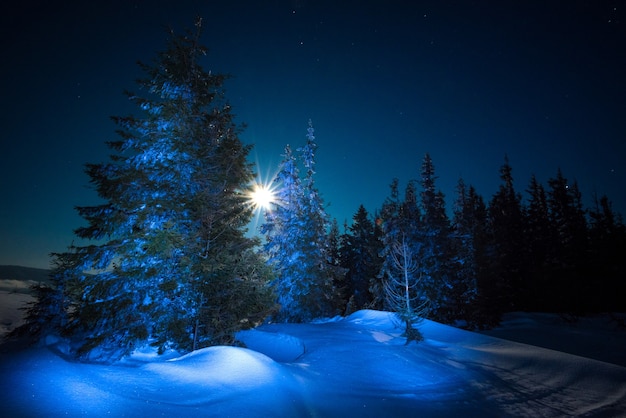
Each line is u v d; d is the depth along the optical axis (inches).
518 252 1659.7
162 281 401.1
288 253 1084.5
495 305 1296.8
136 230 428.5
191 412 225.5
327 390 322.7
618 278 1423.5
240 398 253.6
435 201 1233.4
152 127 464.1
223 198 484.4
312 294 1057.5
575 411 323.9
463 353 497.4
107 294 379.6
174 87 496.4
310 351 472.1
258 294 463.2
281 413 248.7
